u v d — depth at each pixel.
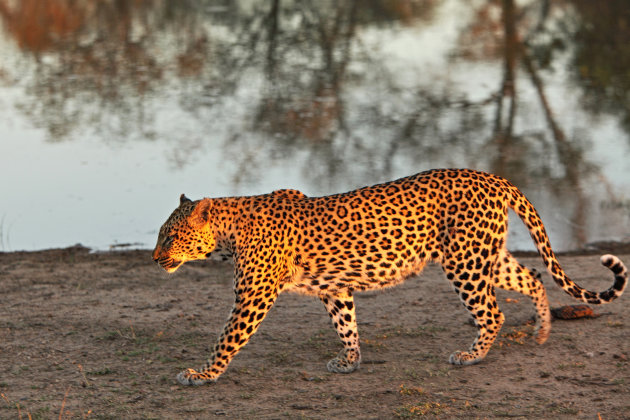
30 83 30.94
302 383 7.77
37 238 15.02
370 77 32.22
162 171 19.83
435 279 11.46
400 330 9.27
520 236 15.12
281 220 7.73
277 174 19.86
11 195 17.81
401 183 7.91
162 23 45.81
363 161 21.27
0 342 9.12
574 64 33.66
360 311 10.09
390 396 7.36
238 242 7.77
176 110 26.84
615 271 7.70
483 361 8.16
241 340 7.75
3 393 7.64
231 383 7.80
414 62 34.91
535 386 7.48
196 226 7.82
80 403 7.37
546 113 26.22
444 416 6.87
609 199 17.36
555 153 21.66
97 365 8.38
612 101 27.59
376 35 42.28
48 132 23.78
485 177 7.99
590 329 9.03
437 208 7.80
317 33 42.44
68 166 20.19
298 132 24.27
